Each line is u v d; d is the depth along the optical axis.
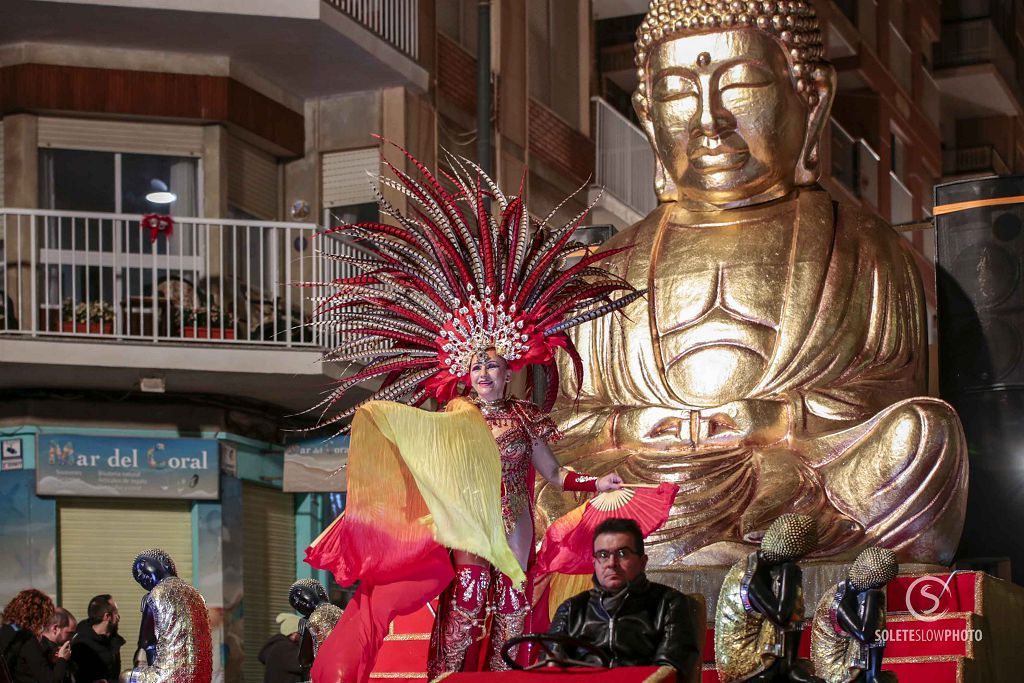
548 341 8.09
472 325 7.96
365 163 21.06
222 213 20.17
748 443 11.54
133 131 20.14
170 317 19.05
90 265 19.81
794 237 12.55
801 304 12.22
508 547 7.46
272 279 20.06
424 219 8.12
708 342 12.32
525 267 8.12
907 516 10.84
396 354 8.21
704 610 7.33
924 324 12.45
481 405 7.93
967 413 12.70
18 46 19.80
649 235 13.05
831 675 8.11
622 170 25.59
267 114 20.75
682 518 10.92
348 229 8.23
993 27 35.34
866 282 12.36
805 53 12.93
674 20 12.99
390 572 7.49
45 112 19.89
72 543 19.09
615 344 12.62
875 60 30.31
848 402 11.67
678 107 12.98
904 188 31.42
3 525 18.86
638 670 6.62
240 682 19.48
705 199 12.99
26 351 18.19
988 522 12.51
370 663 7.54
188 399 19.66
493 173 22.05
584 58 25.25
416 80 20.98
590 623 7.09
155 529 19.44
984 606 9.51
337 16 19.64
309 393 19.98
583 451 12.00
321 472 20.41
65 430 19.12
